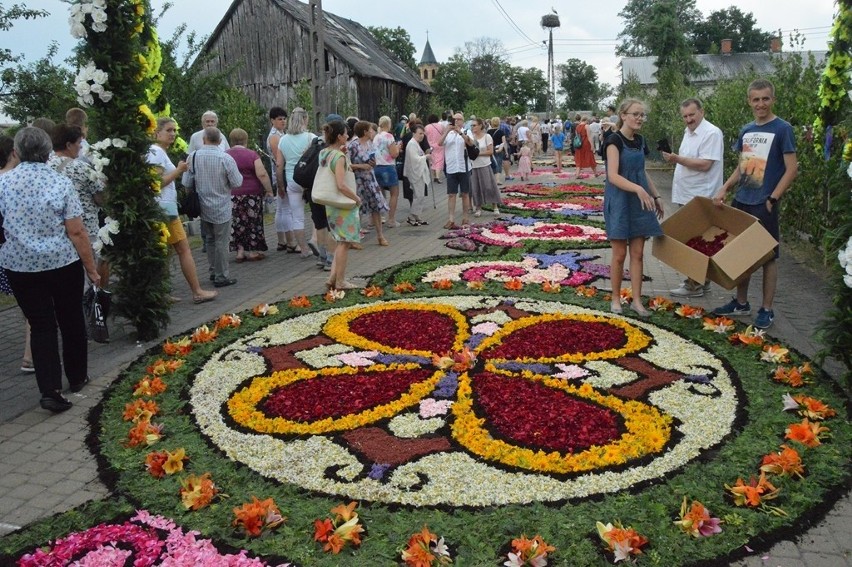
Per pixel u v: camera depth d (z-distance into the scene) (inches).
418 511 150.8
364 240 494.3
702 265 264.4
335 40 1250.0
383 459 174.6
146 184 273.3
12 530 150.8
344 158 330.3
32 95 536.4
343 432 190.9
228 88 702.5
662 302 302.4
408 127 649.0
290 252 456.4
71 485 169.3
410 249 458.3
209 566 132.4
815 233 399.2
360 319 296.0
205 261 438.6
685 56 1680.6
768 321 270.5
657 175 960.3
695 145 302.5
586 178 925.2
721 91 775.1
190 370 242.2
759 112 268.1
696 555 134.6
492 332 275.3
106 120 262.2
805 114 432.8
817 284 341.7
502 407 202.1
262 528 144.4
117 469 174.4
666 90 1187.3
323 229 396.2
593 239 477.1
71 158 262.8
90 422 205.2
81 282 224.8
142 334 278.4
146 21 275.6
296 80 1219.9
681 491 155.3
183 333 286.8
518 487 159.8
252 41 1243.2
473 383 221.5
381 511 150.2
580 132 933.8
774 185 267.9
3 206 207.8
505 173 893.2
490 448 176.9
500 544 138.9
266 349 263.3
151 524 148.6
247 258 435.5
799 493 154.0
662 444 178.4
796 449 172.2
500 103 3267.7
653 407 201.0
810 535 141.4
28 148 209.9
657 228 281.3
